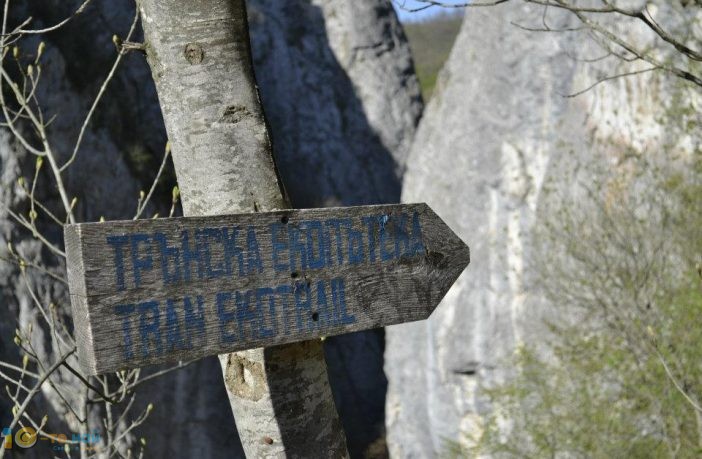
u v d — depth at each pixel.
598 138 10.64
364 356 15.40
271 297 1.97
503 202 11.34
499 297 11.06
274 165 2.22
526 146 11.33
